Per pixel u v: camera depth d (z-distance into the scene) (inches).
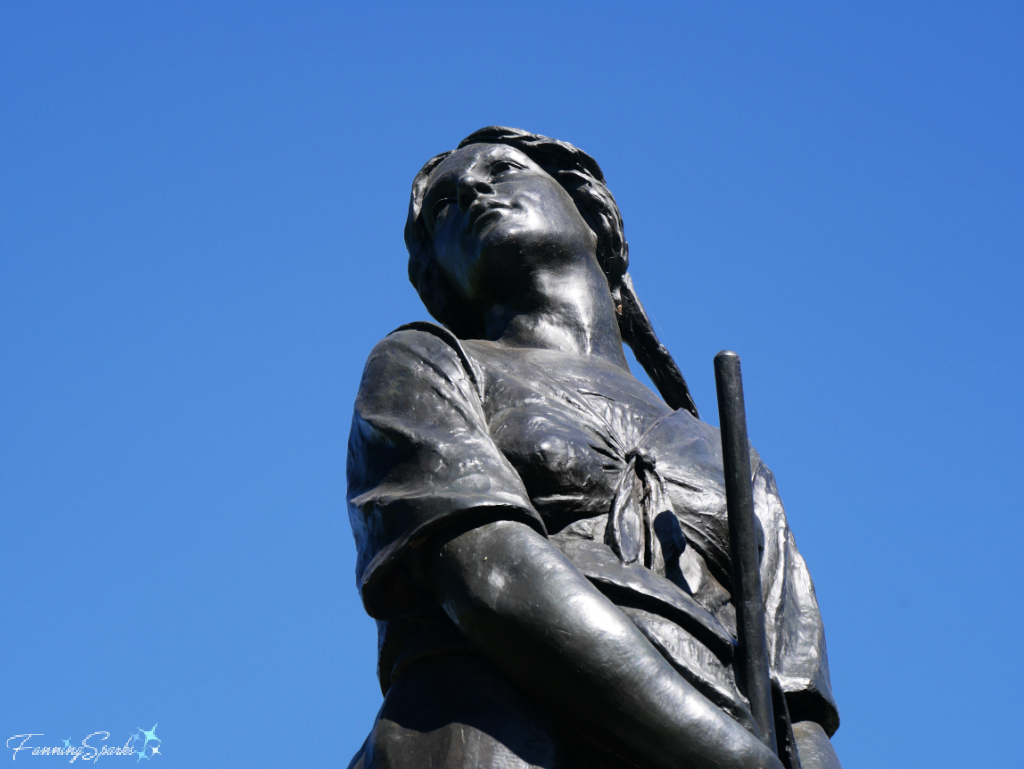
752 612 261.6
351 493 281.7
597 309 334.0
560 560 250.8
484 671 254.7
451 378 285.1
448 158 356.2
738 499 267.0
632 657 241.4
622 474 281.1
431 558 256.5
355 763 259.1
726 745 239.0
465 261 339.0
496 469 265.6
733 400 272.2
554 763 244.8
